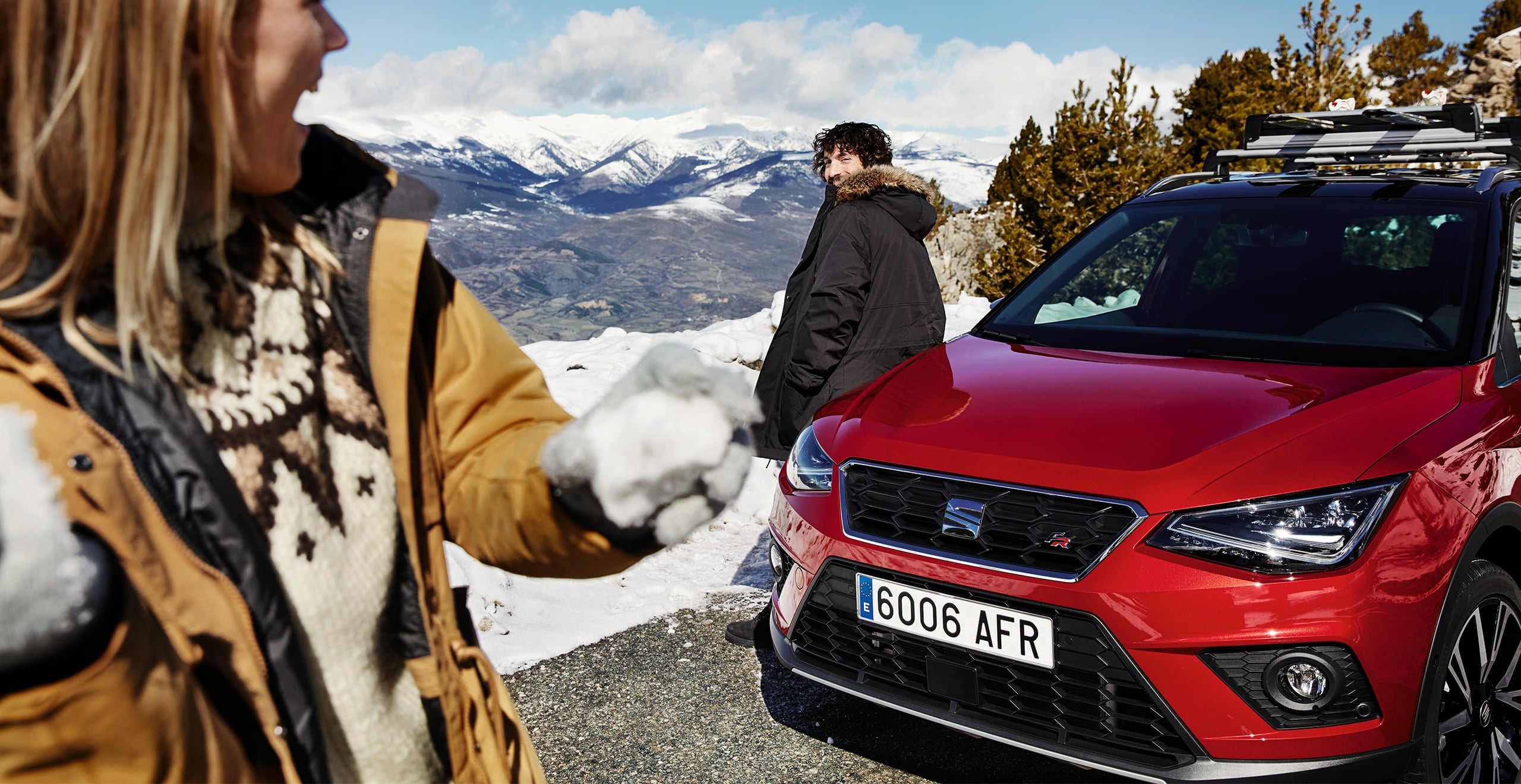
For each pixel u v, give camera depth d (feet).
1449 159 11.92
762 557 14.34
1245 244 10.89
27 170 1.75
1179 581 6.73
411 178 2.73
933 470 7.86
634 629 11.90
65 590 1.42
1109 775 8.62
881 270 11.36
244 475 2.29
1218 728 6.66
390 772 2.64
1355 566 6.64
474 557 2.85
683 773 8.89
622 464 2.01
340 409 2.56
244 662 2.08
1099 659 6.98
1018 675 7.35
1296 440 7.26
